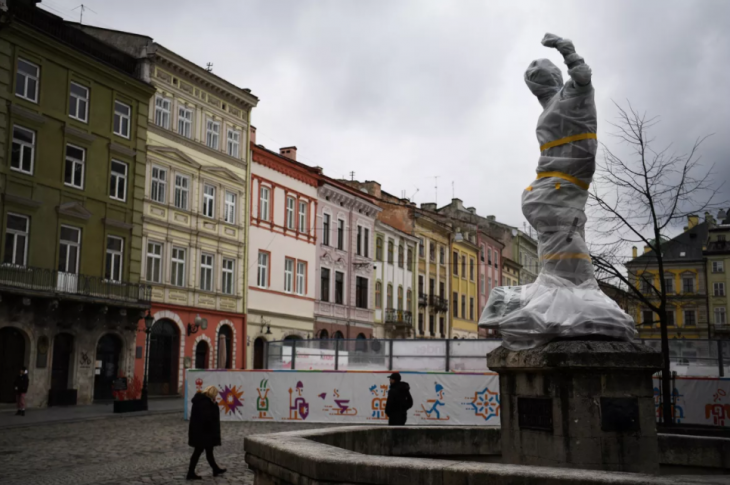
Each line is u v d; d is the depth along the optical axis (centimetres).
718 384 1942
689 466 777
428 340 2395
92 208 3150
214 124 3897
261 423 2216
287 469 574
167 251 3519
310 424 2195
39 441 1678
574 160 743
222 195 3881
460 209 7350
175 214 3578
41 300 2814
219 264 3831
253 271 4066
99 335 3086
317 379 2220
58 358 2938
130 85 3350
